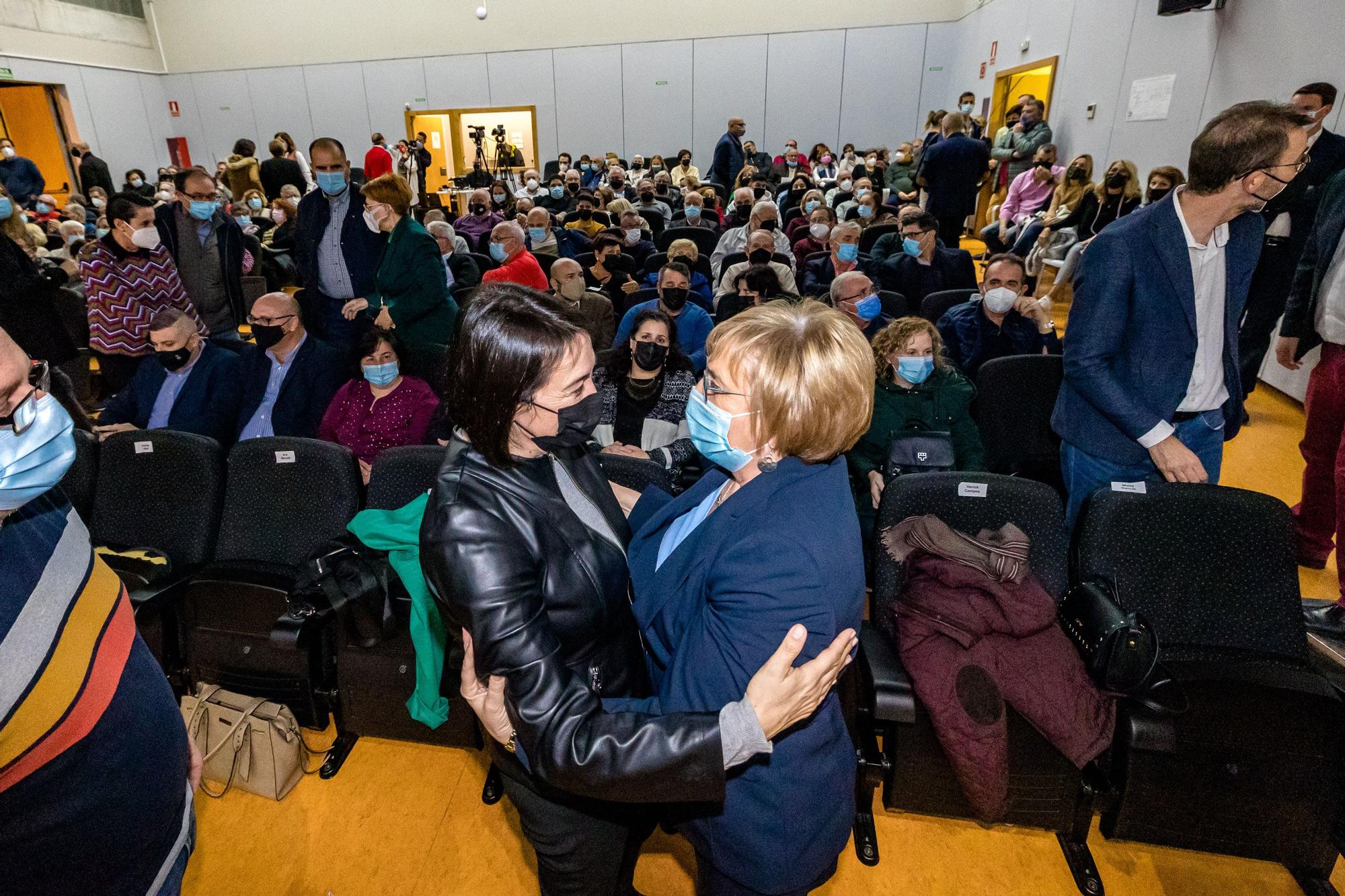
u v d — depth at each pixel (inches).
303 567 69.9
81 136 461.4
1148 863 61.8
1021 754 59.2
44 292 138.6
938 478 65.0
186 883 60.6
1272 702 55.4
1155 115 212.8
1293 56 152.6
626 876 45.1
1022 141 299.1
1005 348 117.6
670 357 94.7
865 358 31.6
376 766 72.7
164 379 102.0
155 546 79.5
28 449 24.9
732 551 30.5
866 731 61.4
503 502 32.3
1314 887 58.2
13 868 27.7
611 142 503.2
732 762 28.3
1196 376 65.1
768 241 147.9
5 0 409.4
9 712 25.1
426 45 494.3
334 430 97.7
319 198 125.8
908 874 61.2
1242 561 61.4
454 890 60.4
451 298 127.6
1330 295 86.3
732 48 470.9
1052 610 57.7
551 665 30.0
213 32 510.0
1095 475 70.7
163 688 33.2
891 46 454.9
